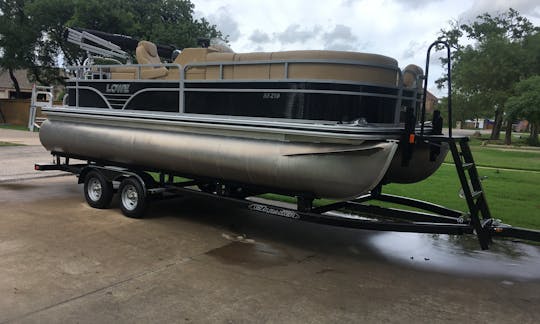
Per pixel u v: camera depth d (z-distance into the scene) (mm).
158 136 6059
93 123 7004
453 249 5660
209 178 5891
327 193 4793
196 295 4039
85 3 22828
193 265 4797
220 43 7246
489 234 4664
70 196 8031
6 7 26625
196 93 5812
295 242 5770
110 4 23719
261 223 6629
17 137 18969
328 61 4840
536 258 5367
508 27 35531
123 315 3621
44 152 13789
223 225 6453
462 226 4605
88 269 4570
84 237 5633
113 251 5145
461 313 3873
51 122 7645
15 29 26078
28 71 29672
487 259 5301
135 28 23906
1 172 10195
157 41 23812
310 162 4688
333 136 4523
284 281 4449
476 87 31359
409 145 4902
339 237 6051
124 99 6648
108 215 6738
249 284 4336
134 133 6344
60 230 5898
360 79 4871
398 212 5645
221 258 5059
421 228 4656
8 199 7652
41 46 27406
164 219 6637
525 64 29438
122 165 6930
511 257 5395
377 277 4652
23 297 3879
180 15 27281
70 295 3949
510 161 16188
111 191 7051
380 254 5402
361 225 4805
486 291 4367
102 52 8078
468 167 4848
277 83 5094
